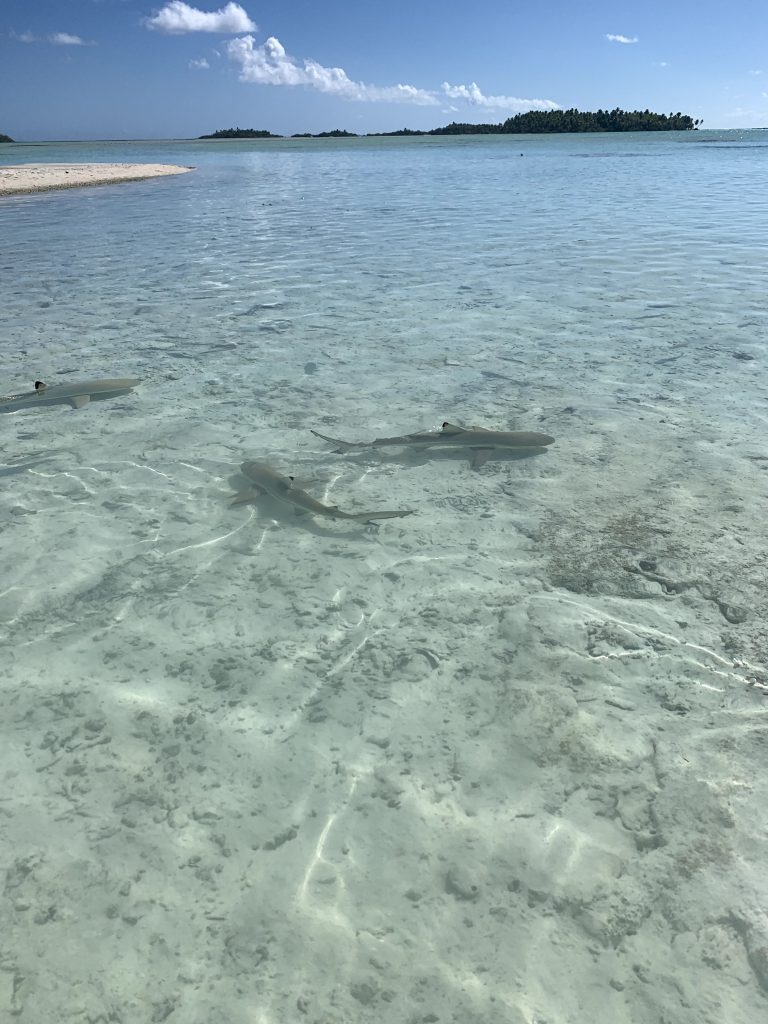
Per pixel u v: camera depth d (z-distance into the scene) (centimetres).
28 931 234
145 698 333
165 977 221
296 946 230
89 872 254
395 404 673
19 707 328
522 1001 212
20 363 814
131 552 446
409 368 773
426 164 5400
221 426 630
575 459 554
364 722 318
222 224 2050
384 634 372
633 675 339
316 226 1992
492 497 502
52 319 1011
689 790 279
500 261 1385
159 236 1827
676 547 436
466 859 256
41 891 247
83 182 3516
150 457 572
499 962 223
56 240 1778
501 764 295
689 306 998
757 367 741
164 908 242
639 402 662
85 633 375
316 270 1344
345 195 2953
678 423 613
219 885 250
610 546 439
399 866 255
